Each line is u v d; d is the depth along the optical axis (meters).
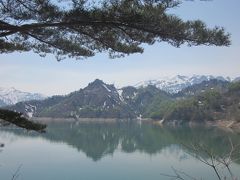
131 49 12.21
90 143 105.31
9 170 54.41
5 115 10.78
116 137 126.12
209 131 124.00
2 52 14.73
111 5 10.01
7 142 98.62
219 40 10.25
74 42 13.31
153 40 10.78
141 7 9.78
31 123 11.13
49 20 10.85
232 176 6.37
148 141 108.38
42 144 97.75
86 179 51.38
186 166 55.22
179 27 9.92
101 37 11.46
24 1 10.81
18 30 10.14
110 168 61.03
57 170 57.44
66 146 95.25
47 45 14.28
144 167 60.91
